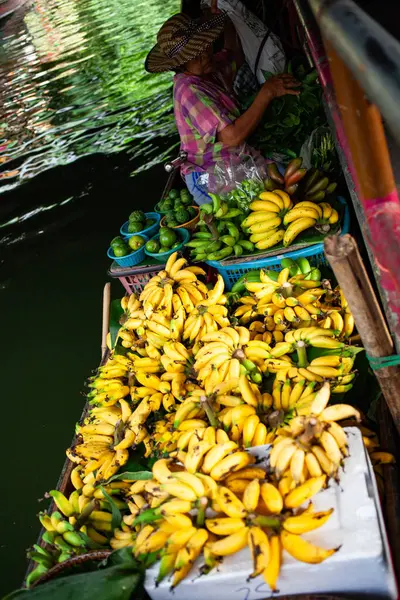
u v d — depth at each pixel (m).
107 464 3.16
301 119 5.32
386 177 1.83
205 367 3.29
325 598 2.04
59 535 2.86
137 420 3.27
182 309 3.82
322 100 5.30
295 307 3.57
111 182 9.27
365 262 4.25
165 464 2.56
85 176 9.76
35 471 4.84
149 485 2.50
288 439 2.36
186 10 8.01
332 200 4.16
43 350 6.22
